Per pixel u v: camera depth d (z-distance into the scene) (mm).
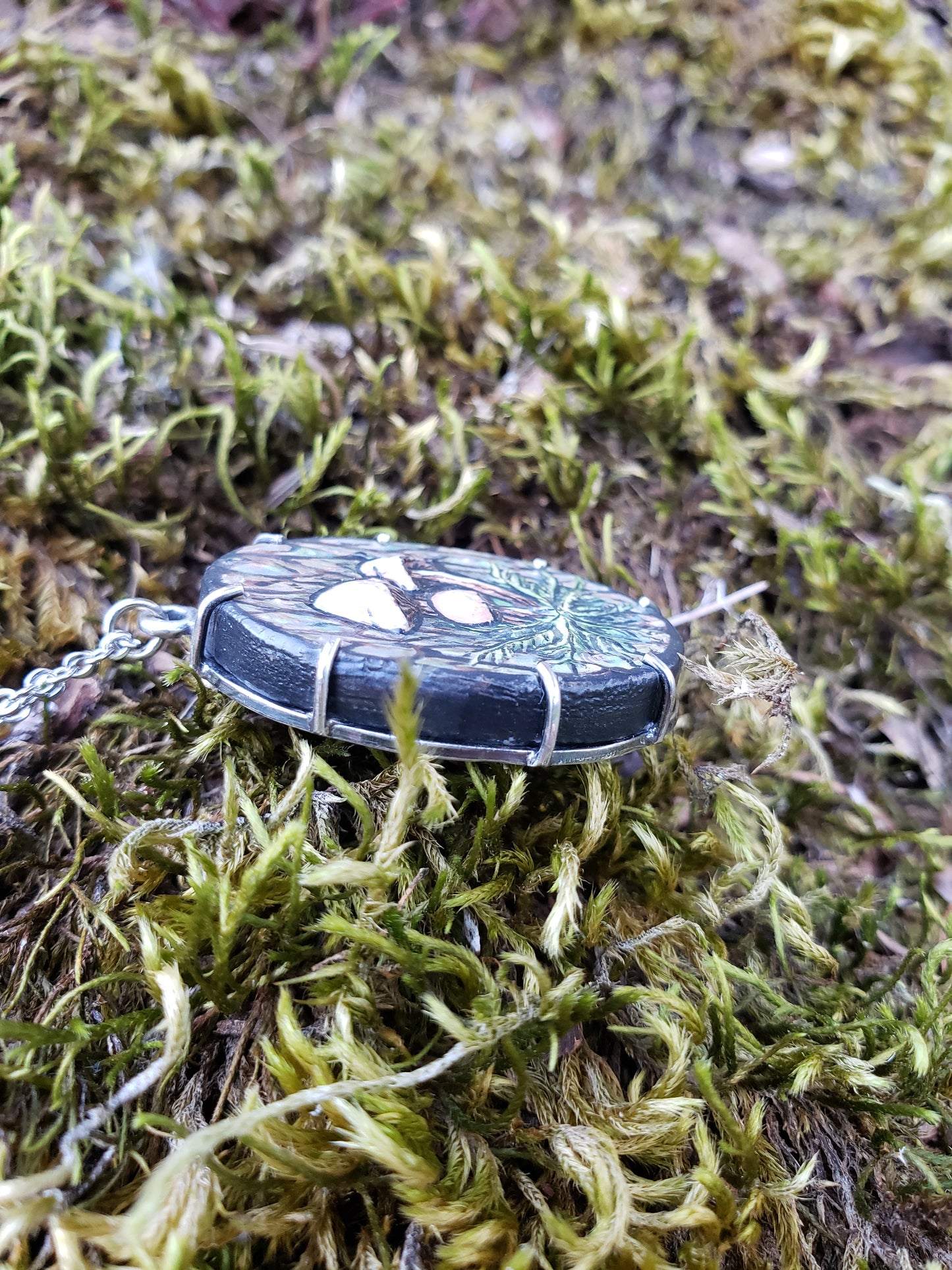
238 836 84
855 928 103
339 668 79
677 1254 76
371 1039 77
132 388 123
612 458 137
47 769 95
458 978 79
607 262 160
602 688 83
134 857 84
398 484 128
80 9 173
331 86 181
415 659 80
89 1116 74
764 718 112
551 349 143
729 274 164
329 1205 72
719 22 200
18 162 146
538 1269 70
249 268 147
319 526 122
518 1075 72
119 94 160
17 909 88
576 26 201
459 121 186
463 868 83
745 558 134
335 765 89
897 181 188
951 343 162
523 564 104
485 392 140
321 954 81
